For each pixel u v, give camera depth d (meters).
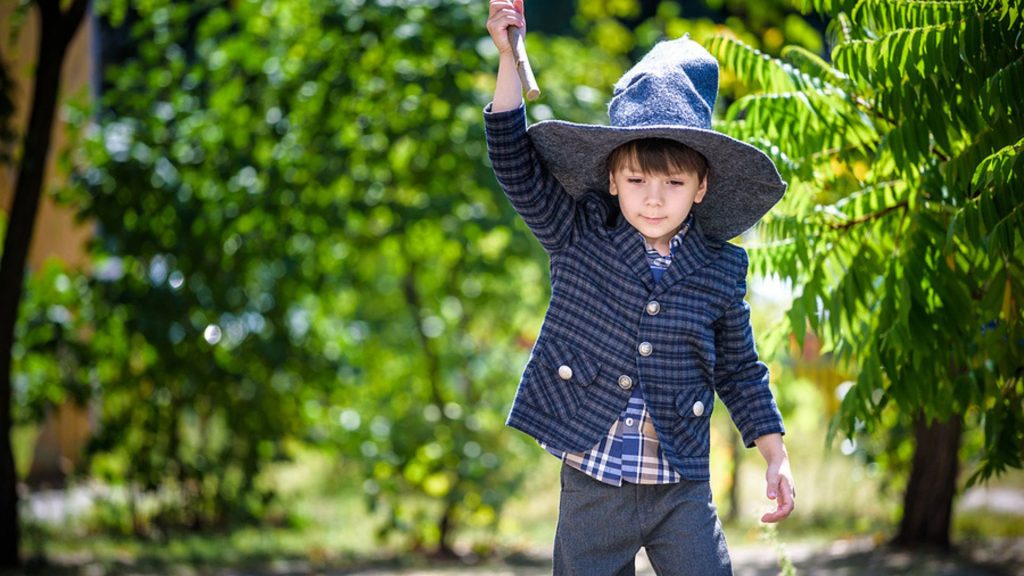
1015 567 6.98
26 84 11.67
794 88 4.20
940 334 4.00
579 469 2.98
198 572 8.05
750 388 3.09
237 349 9.42
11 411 7.57
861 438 8.95
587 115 9.32
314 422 9.76
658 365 2.95
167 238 9.24
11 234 7.44
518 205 3.04
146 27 9.86
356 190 9.14
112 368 9.44
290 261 9.22
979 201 3.49
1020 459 4.21
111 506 9.95
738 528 10.26
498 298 9.91
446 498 9.20
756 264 4.25
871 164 4.21
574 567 2.99
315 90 9.07
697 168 2.96
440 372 9.77
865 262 4.15
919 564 7.15
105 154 9.27
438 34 8.99
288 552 9.25
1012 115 3.41
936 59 3.54
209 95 9.58
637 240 2.98
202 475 9.52
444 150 9.00
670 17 10.95
